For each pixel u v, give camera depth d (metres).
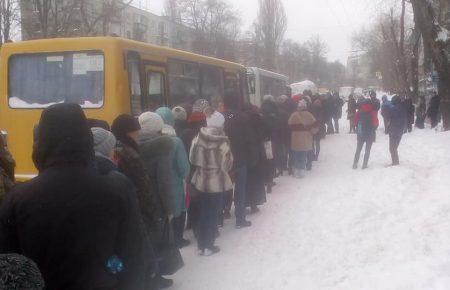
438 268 5.34
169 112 6.58
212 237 6.88
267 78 23.72
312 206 9.21
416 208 8.16
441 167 11.74
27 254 2.59
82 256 2.58
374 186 10.37
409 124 22.81
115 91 8.89
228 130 7.95
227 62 14.70
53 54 9.24
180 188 5.79
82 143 2.72
